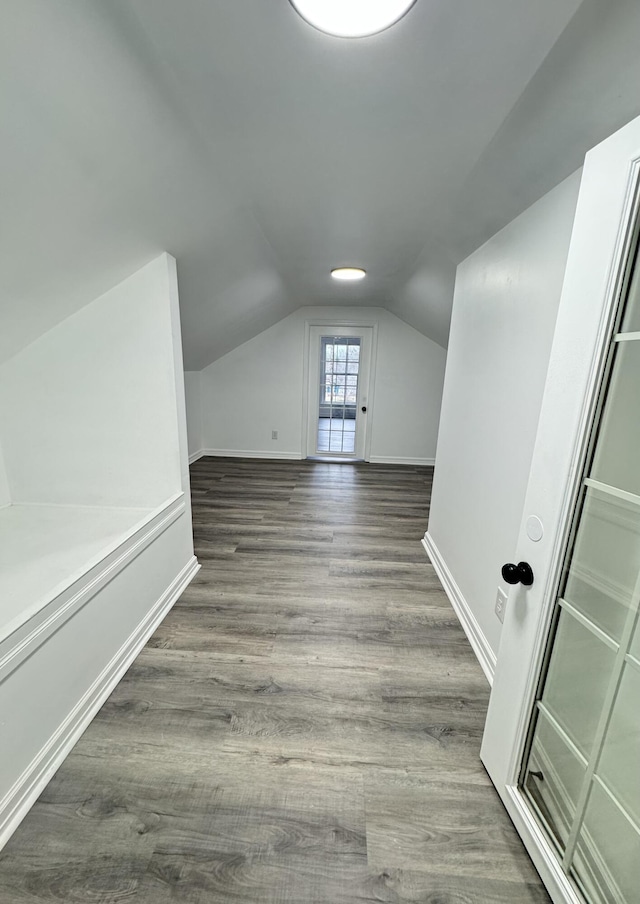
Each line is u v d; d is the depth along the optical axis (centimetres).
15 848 103
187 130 125
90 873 99
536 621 100
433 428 500
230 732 136
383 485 422
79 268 163
